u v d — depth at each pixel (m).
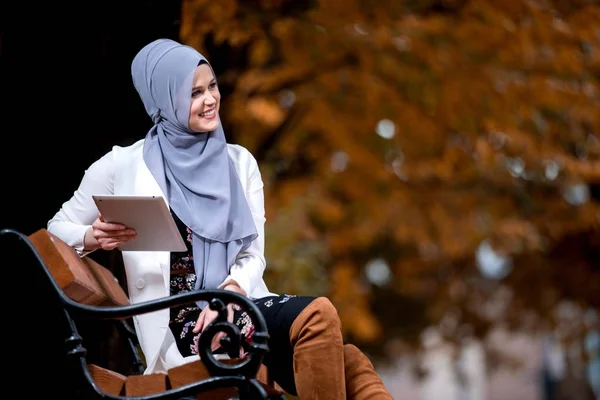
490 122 17.88
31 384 8.55
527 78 17.77
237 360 6.79
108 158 7.78
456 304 26.03
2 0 9.41
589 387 29.88
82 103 9.67
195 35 11.86
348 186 19.11
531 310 25.89
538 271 25.25
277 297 7.31
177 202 7.55
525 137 18.59
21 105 9.50
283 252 15.34
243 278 7.48
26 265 8.38
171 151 7.66
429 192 20.97
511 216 21.14
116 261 9.70
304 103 17.56
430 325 25.97
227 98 14.17
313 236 16.77
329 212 18.47
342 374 7.00
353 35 16.20
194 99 7.55
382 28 16.52
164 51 7.59
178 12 9.95
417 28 16.78
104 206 6.96
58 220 7.74
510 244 21.16
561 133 19.39
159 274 7.52
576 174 19.09
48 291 6.83
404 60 17.05
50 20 9.52
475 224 20.81
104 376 7.04
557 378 30.55
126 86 9.80
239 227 7.61
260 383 6.84
